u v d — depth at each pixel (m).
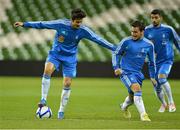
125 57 33.53
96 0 103.19
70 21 33.75
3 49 93.62
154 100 49.69
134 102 32.56
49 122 30.42
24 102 46.44
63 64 34.22
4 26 98.38
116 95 55.22
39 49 93.31
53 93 57.09
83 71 83.44
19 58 91.50
